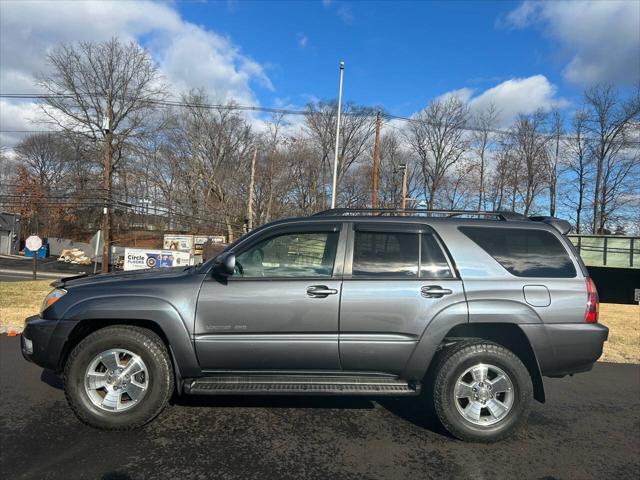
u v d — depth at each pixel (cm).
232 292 383
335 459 341
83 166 4409
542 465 339
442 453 356
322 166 5703
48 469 316
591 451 365
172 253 2914
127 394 387
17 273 3362
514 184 5144
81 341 381
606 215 4734
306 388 383
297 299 382
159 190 4888
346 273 392
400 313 383
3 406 427
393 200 5666
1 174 6091
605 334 392
